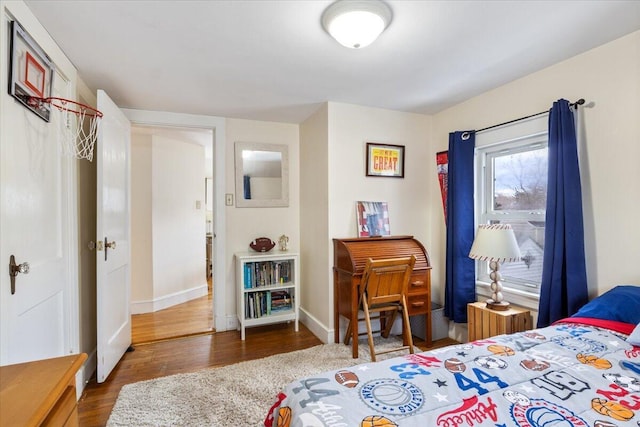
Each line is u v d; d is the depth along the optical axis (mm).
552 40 1790
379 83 2377
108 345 2199
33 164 1447
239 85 2385
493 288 2273
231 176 3230
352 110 2844
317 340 2873
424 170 3156
